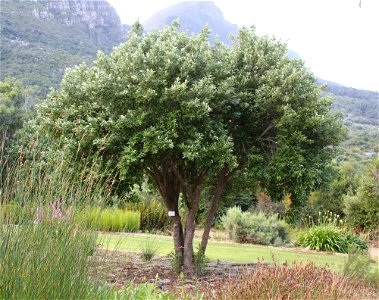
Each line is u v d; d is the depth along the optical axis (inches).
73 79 349.7
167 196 371.2
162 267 371.2
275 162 346.0
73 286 135.9
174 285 268.1
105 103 327.6
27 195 138.4
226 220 746.8
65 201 146.3
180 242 372.5
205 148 317.7
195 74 343.6
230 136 358.0
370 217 859.4
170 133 305.0
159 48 323.6
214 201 382.6
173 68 322.7
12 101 1196.5
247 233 714.2
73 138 311.1
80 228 144.9
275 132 379.2
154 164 347.3
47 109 335.6
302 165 335.9
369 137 2484.0
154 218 845.2
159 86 315.0
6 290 123.3
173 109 319.0
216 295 192.9
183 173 380.2
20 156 145.9
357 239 654.5
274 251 569.0
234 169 381.1
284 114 339.0
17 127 1098.7
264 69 369.7
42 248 132.0
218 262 424.5
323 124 355.6
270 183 382.6
